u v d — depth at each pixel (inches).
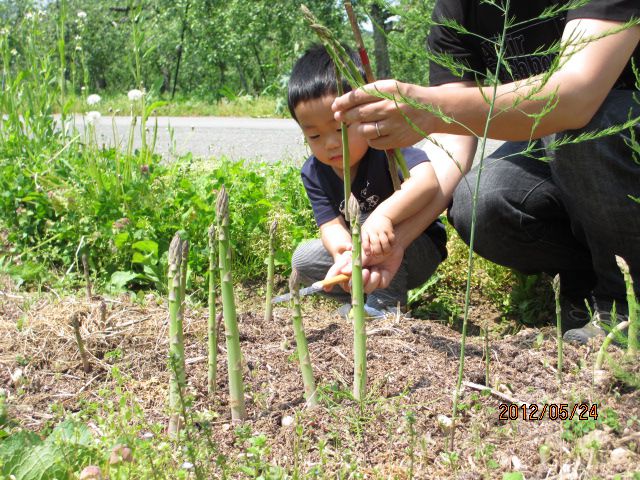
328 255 129.6
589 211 102.9
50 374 93.8
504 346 98.9
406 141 85.1
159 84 195.9
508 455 73.8
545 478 69.9
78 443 72.2
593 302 116.3
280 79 549.0
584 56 87.7
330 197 126.5
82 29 216.4
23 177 169.6
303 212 176.6
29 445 69.4
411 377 89.3
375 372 91.2
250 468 69.5
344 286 104.8
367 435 77.9
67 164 179.2
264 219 161.5
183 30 984.9
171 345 79.4
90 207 160.6
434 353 97.0
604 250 105.0
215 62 976.3
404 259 126.0
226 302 79.4
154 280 143.4
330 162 117.0
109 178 173.6
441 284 152.0
